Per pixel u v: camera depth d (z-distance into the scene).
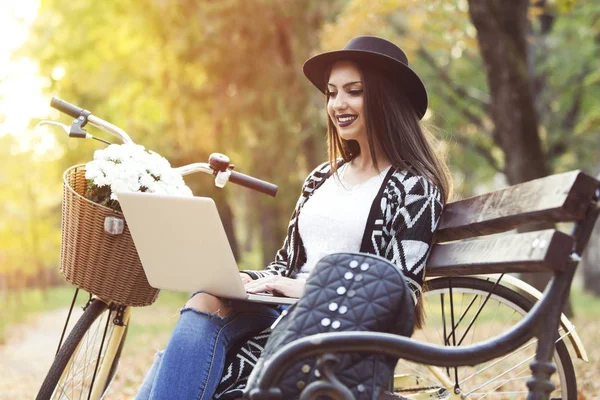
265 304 3.17
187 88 15.49
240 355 3.04
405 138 3.20
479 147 19.45
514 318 3.35
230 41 14.84
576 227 2.32
